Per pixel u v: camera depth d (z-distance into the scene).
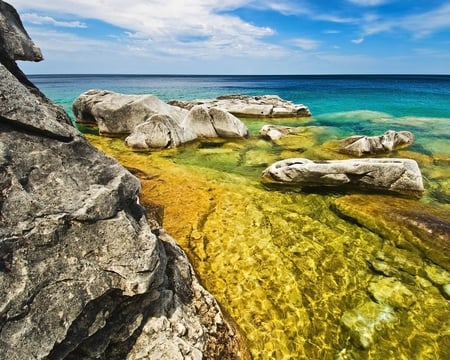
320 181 13.54
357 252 9.29
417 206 11.28
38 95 6.75
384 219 10.35
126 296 5.14
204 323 6.23
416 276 8.38
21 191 4.50
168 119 19.75
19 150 4.77
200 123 21.80
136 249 5.18
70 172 5.14
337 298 7.71
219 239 9.63
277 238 9.83
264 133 22.98
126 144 19.48
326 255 9.13
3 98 4.80
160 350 5.13
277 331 6.86
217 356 5.82
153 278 5.25
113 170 5.65
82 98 27.36
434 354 6.40
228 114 21.84
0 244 4.03
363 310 7.39
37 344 3.97
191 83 138.88
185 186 13.07
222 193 12.62
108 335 4.95
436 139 22.31
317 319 7.16
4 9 6.14
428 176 15.18
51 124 5.22
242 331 6.79
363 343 6.65
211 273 8.33
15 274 4.06
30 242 4.30
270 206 11.79
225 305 7.40
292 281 8.17
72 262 4.59
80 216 4.77
